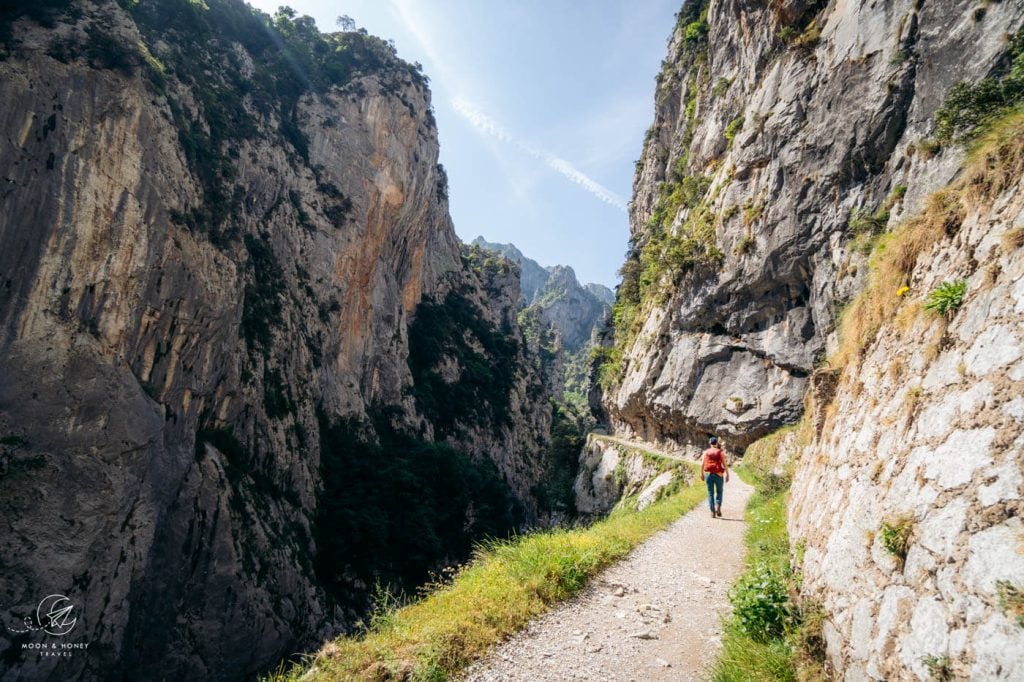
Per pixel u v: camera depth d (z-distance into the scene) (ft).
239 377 117.19
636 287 240.94
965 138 72.84
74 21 86.48
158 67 100.42
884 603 13.67
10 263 72.23
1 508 67.62
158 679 80.94
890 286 21.83
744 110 153.79
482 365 318.45
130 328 85.81
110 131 86.12
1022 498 10.28
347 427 178.19
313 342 168.66
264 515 111.34
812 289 114.32
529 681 18.16
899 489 15.01
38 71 78.18
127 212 86.69
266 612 97.86
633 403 191.01
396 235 249.96
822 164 113.80
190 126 125.59
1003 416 11.59
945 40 90.43
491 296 428.97
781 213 122.11
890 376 18.81
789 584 22.04
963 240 16.70
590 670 19.04
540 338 562.25
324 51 241.35
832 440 24.86
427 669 18.15
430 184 279.49
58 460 73.26
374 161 226.17
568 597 25.91
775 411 119.24
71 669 70.23
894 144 98.78
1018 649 8.99
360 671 18.40
